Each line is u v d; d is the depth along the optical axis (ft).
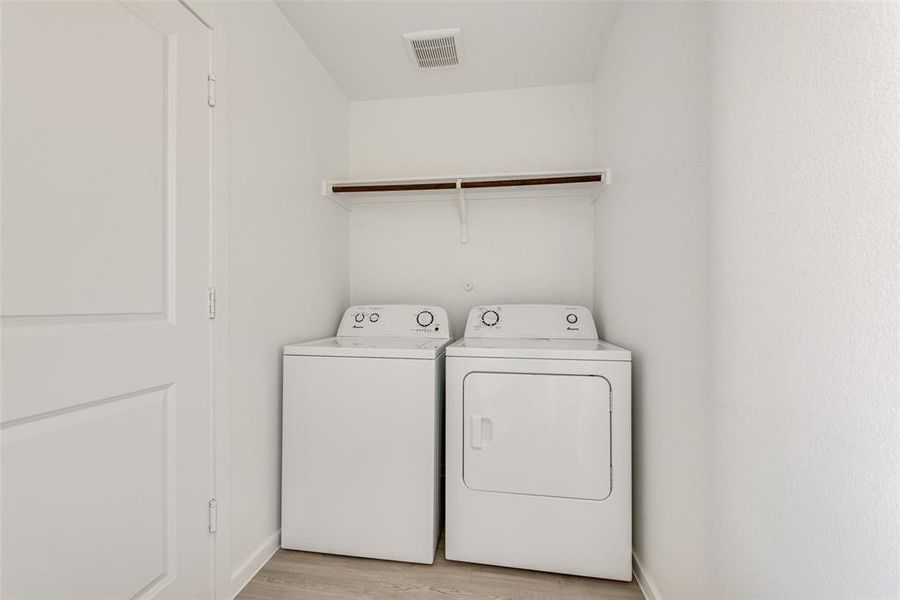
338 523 4.90
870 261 1.65
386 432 4.84
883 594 1.59
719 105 2.82
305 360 4.98
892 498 1.56
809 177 1.98
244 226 4.34
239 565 4.28
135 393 3.05
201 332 3.70
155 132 3.20
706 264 3.00
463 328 7.34
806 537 1.99
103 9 2.76
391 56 6.23
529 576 4.57
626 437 4.48
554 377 4.62
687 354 3.31
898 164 1.53
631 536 4.49
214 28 3.84
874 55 1.63
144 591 3.12
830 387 1.85
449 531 4.78
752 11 2.43
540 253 7.15
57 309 2.49
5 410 2.22
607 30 5.65
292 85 5.46
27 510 2.35
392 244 7.55
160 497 3.27
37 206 2.38
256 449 4.60
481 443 4.75
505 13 5.28
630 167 4.86
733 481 2.66
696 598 3.16
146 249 3.13
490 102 7.32
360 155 7.69
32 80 2.35
